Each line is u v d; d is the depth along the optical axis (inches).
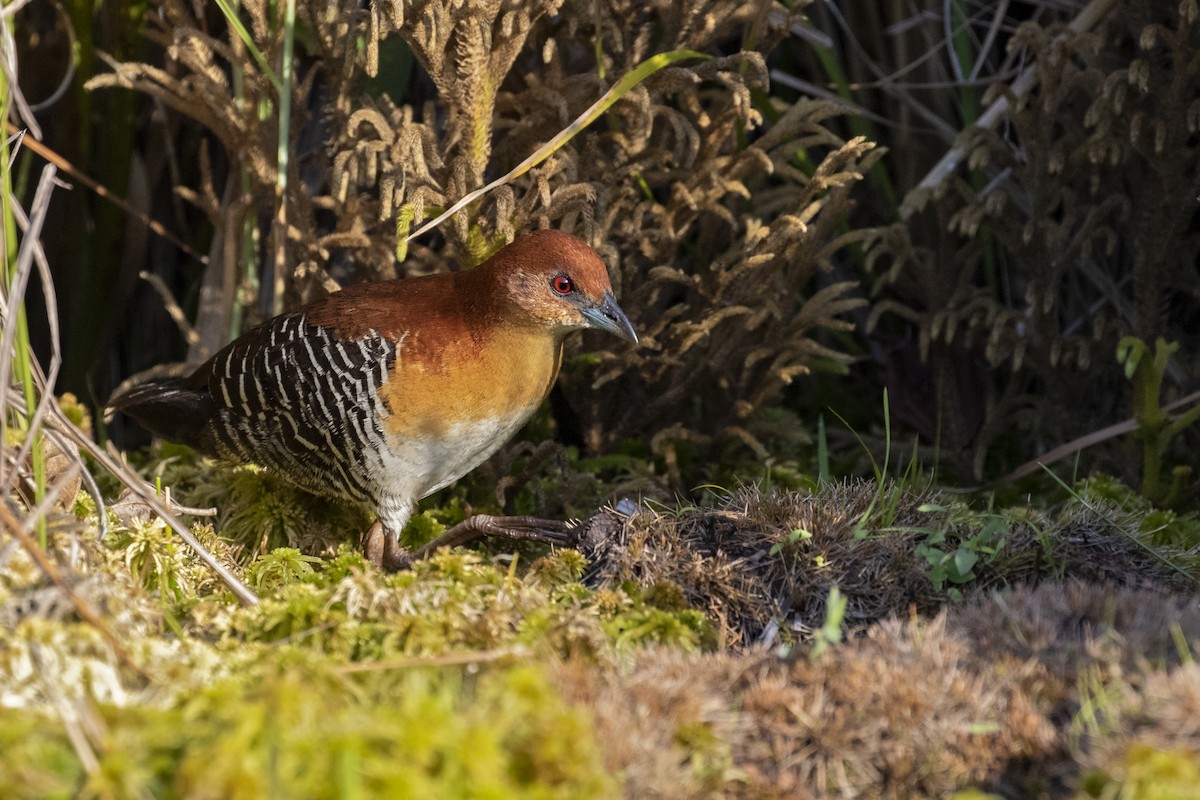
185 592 213.8
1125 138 285.6
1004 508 288.7
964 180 321.1
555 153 259.0
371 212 280.7
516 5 243.8
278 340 244.2
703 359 287.3
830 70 313.7
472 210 261.6
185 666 161.8
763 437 308.7
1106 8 278.1
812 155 344.8
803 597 203.3
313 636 178.9
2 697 149.1
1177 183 277.7
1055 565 208.2
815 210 271.3
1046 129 284.8
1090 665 158.4
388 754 132.3
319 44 262.7
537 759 133.3
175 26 277.4
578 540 223.9
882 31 331.9
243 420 250.4
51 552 183.8
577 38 272.4
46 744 135.9
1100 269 317.1
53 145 330.6
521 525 247.8
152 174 334.3
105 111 327.3
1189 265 297.9
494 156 281.9
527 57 283.4
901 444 312.7
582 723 135.4
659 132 289.0
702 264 295.0
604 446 302.0
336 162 251.1
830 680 159.3
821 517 212.5
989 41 305.4
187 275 346.0
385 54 284.0
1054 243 292.8
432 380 235.3
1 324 195.9
